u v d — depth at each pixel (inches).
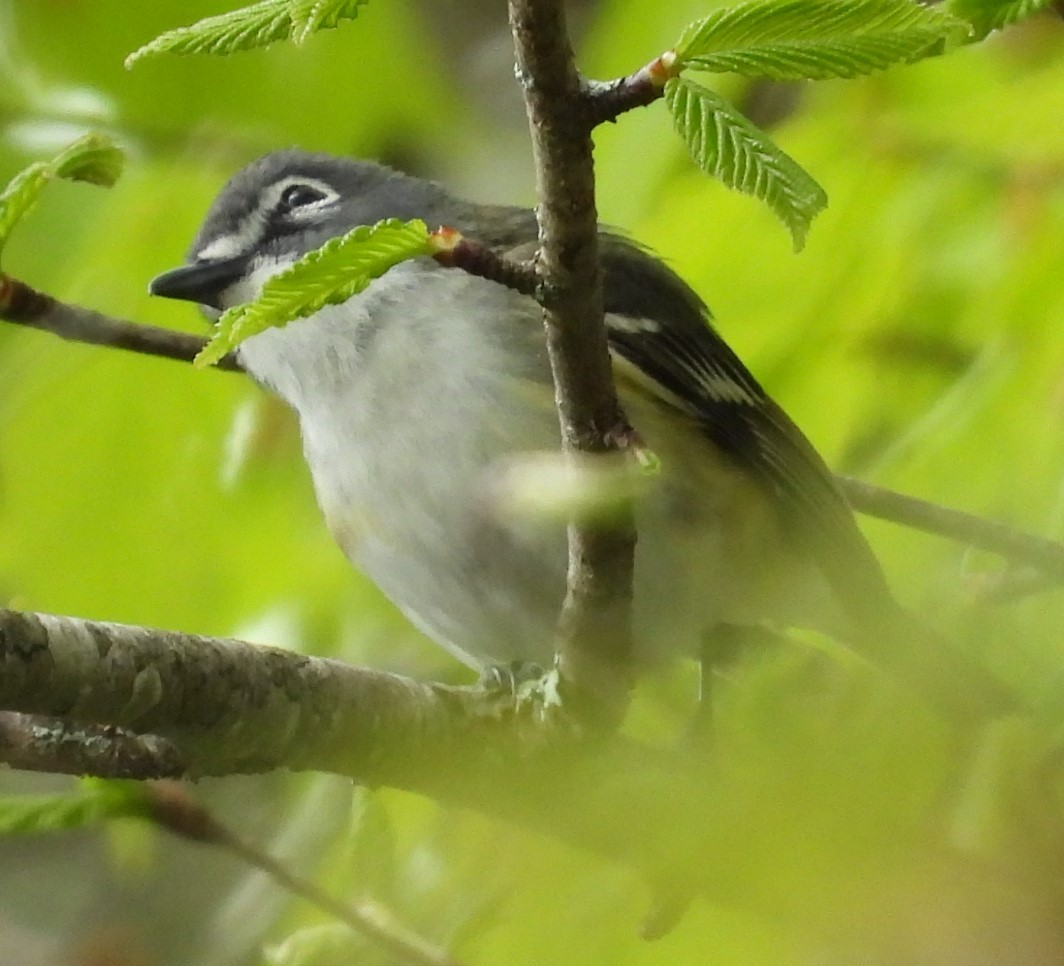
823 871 92.8
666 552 95.7
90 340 94.6
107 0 96.1
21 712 93.1
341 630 96.3
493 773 93.9
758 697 93.8
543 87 92.5
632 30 95.6
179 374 96.0
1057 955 92.4
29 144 96.1
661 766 93.7
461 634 95.7
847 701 93.4
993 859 92.7
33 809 93.6
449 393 95.3
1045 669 93.5
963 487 95.0
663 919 93.5
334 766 93.7
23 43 96.1
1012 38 95.5
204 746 93.4
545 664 95.7
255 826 95.4
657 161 95.7
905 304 95.7
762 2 90.3
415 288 95.5
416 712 93.8
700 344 96.0
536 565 95.3
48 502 96.0
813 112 95.8
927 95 95.5
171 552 96.1
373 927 94.0
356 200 96.2
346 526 95.7
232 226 96.0
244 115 96.5
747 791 93.0
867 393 95.8
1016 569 94.4
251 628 96.0
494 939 94.3
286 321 92.4
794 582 96.0
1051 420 94.9
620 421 93.0
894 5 88.4
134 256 96.2
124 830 95.0
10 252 96.0
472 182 97.7
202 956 95.9
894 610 94.5
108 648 93.1
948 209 95.5
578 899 94.3
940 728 93.0
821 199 91.2
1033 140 95.4
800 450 95.8
